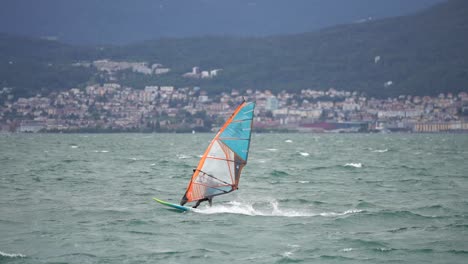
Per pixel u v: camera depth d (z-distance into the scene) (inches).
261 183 6397.6
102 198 5078.7
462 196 5329.7
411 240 3501.5
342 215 4222.4
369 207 4680.1
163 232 3661.4
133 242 3425.2
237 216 4153.5
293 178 6973.4
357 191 5703.7
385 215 4202.8
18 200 4940.9
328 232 3690.9
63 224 3900.1
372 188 5949.8
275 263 3046.3
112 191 5561.0
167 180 6584.6
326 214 4288.9
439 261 3093.0
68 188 5792.3
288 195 5383.9
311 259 3112.7
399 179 6820.9
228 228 3769.7
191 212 4296.3
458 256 3174.2
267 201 4948.3
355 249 3297.2
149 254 3186.5
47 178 6732.3
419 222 4008.4
